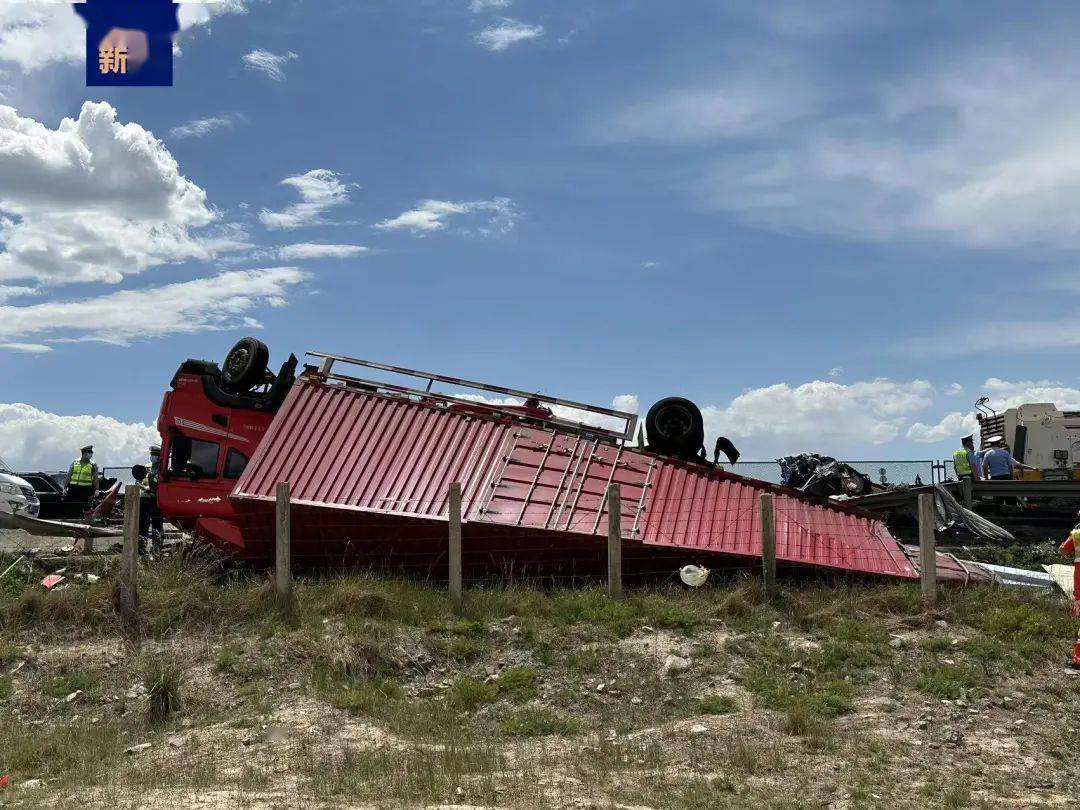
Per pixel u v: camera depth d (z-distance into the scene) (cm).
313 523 1472
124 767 847
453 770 793
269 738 915
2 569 1470
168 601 1241
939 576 1379
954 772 798
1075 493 2100
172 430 1703
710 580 1405
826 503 1502
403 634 1167
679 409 1720
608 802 714
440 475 1501
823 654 1096
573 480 1496
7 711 1036
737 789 754
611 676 1073
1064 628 1162
